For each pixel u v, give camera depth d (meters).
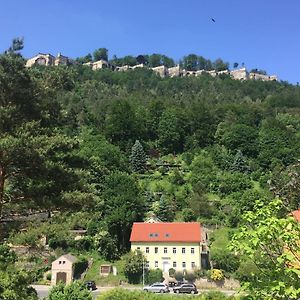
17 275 17.55
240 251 8.24
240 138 109.44
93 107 126.44
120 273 58.25
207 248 63.34
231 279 55.22
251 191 78.75
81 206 20.00
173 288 46.94
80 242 63.50
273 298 7.59
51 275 54.47
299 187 15.34
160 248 61.50
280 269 7.65
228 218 73.75
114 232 67.00
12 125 18.55
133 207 69.38
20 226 19.98
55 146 17.98
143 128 117.94
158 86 181.25
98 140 100.12
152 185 90.81
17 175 18.84
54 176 18.67
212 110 125.31
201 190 86.94
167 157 112.62
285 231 7.68
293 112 131.88
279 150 101.75
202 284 55.75
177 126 117.12
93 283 50.19
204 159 104.12
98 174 70.69
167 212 75.69
